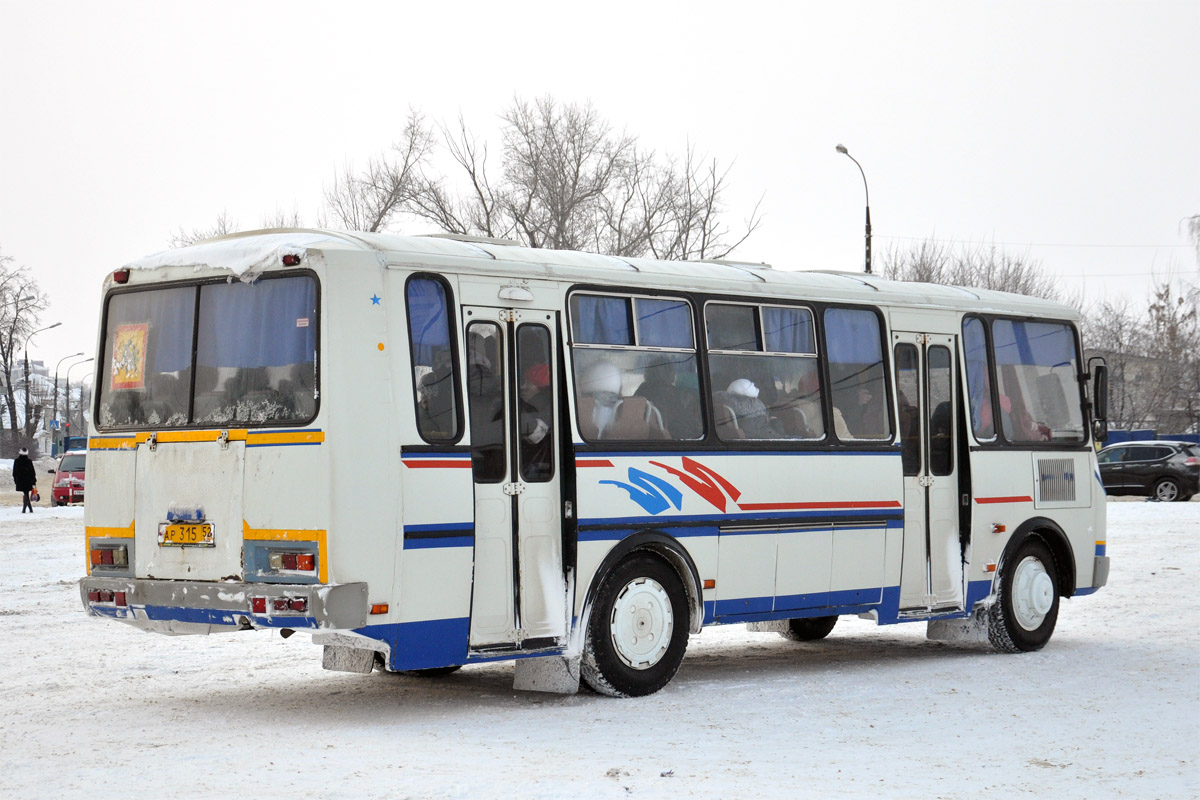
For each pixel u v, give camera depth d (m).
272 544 8.88
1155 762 7.88
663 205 42.88
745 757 7.95
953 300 13.09
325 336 8.83
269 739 8.41
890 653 13.27
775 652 13.36
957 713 9.56
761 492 11.21
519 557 9.66
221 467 9.18
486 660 9.45
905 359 12.64
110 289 10.14
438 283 9.43
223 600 8.91
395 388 9.04
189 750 8.04
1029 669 11.91
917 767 7.70
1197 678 11.27
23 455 37.94
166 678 11.27
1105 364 14.23
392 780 7.14
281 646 13.30
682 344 10.91
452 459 9.27
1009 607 13.02
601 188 42.81
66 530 30.52
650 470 10.44
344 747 8.12
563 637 9.88
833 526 11.74
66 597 17.31
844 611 11.93
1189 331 70.56
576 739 8.48
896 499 12.27
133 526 9.67
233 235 9.96
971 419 13.04
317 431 8.75
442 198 42.81
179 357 9.64
